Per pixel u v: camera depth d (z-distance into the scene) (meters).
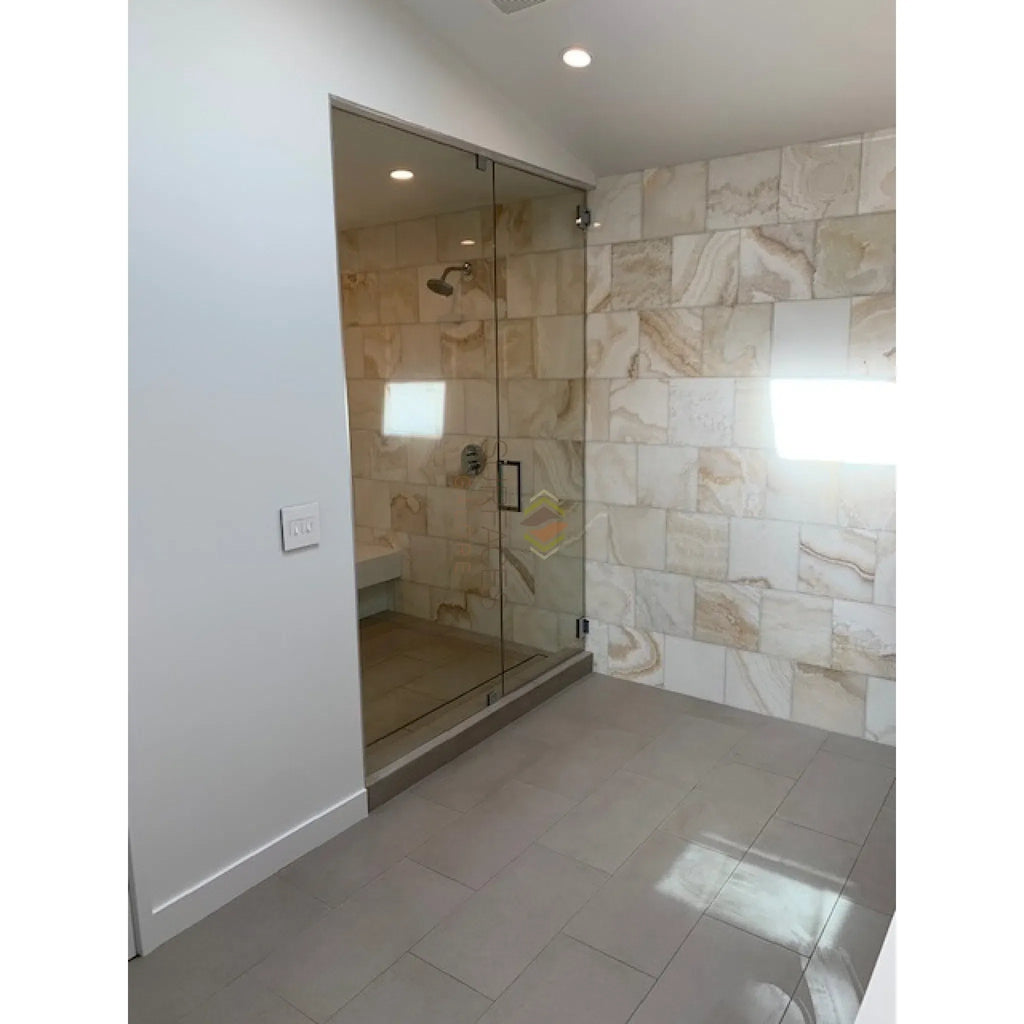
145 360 1.84
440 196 2.73
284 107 2.10
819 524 3.09
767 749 3.02
